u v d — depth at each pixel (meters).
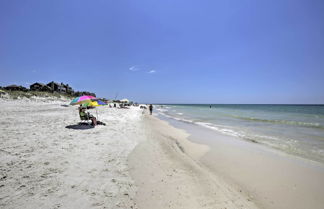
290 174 4.50
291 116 24.41
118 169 4.11
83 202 2.73
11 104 18.98
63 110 18.06
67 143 5.94
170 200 3.00
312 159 5.76
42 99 27.80
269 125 14.50
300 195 3.50
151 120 16.58
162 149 6.19
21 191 2.92
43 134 6.96
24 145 5.43
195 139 8.73
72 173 3.73
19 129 7.59
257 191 3.61
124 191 3.16
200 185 3.65
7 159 4.26
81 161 4.43
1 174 3.48
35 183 3.21
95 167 4.13
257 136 9.72
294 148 7.16
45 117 11.80
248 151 6.61
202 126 13.77
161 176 3.92
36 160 4.31
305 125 14.53
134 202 2.85
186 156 5.69
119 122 12.17
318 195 3.50
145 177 3.80
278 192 3.60
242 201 3.19
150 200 2.95
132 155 5.18
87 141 6.37
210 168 4.79
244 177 4.26
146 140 7.32
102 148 5.64
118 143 6.40
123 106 38.28
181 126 13.69
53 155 4.72
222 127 13.29
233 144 7.77
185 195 3.20
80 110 9.51
